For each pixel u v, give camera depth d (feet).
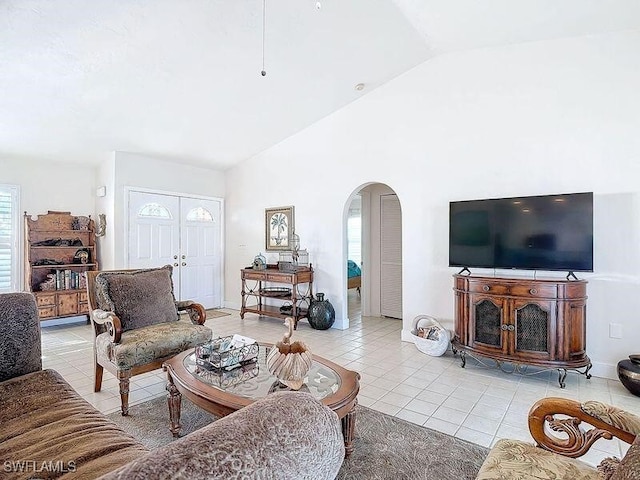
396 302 18.94
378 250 19.54
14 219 15.97
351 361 11.99
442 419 8.14
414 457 6.75
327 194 16.66
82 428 4.69
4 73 10.23
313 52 11.76
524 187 11.73
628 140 10.20
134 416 8.18
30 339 6.54
